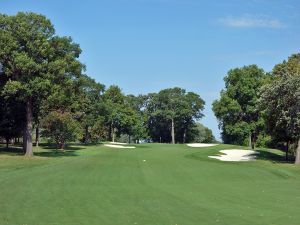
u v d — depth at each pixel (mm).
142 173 31938
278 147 78500
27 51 44031
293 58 64312
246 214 17391
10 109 51031
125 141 129250
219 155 53500
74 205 18656
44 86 42625
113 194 21953
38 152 53969
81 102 73688
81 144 76375
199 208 18578
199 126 134375
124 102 111062
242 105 76562
